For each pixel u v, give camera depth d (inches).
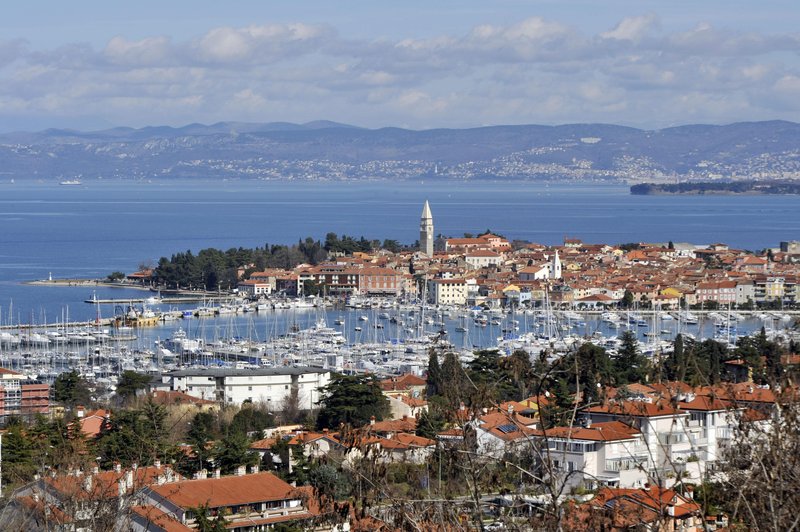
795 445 2303.2
